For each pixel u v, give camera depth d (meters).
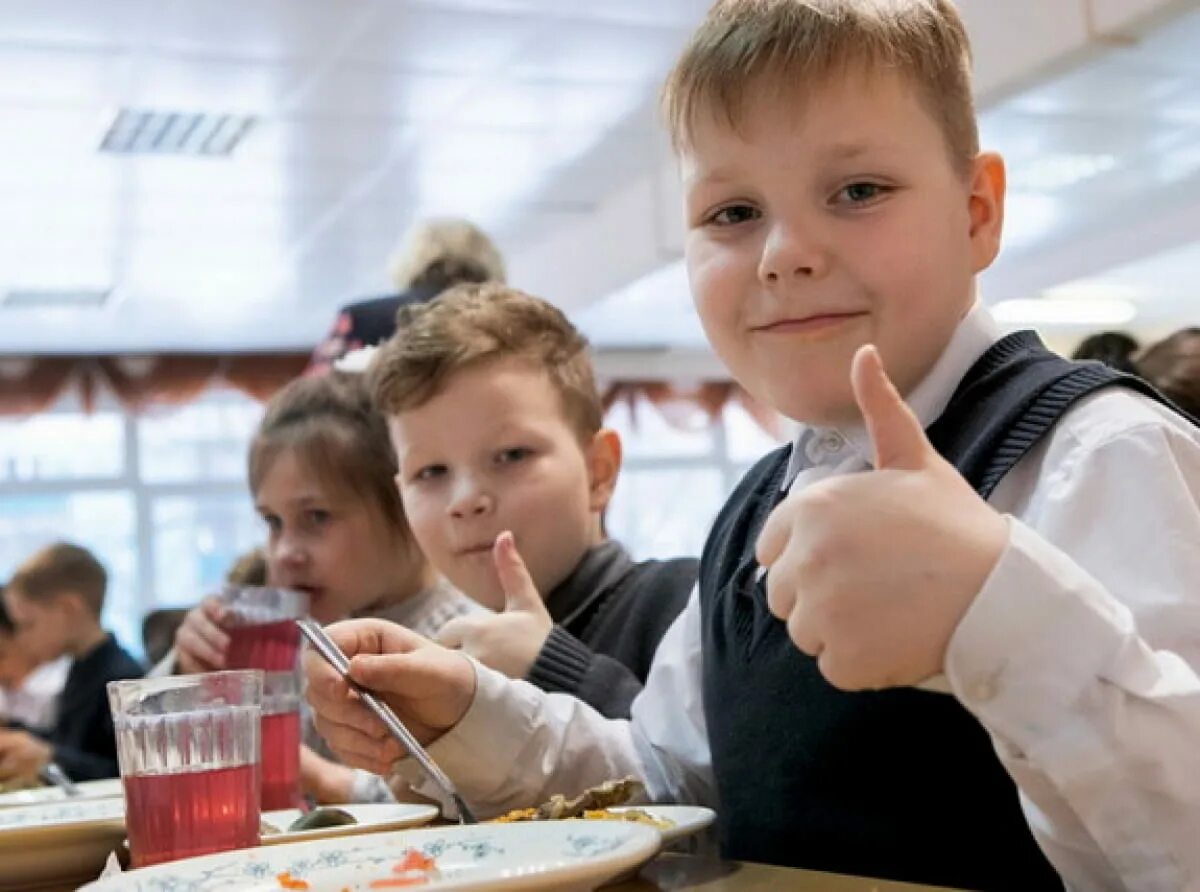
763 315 0.79
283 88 3.82
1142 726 0.56
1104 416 0.71
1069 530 0.68
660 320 7.23
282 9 3.29
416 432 1.33
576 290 5.71
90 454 7.59
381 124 4.18
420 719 0.91
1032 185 4.97
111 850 0.84
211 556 7.76
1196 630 0.63
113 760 2.73
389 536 1.60
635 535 8.51
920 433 0.58
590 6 3.41
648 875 0.70
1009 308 6.60
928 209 0.77
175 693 0.80
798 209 0.77
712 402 8.59
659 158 4.79
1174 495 0.66
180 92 3.79
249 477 1.69
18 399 7.21
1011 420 0.75
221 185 4.63
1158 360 1.71
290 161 4.45
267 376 7.62
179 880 0.65
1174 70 3.62
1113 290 6.33
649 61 3.81
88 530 7.55
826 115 0.76
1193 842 0.56
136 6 3.21
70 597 3.85
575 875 0.57
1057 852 0.60
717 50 0.79
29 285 5.81
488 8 3.39
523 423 1.31
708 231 0.82
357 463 1.58
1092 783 0.56
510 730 0.93
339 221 5.16
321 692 0.92
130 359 7.42
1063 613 0.56
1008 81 3.41
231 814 0.80
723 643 0.89
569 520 1.33
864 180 0.76
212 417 7.84
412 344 1.34
